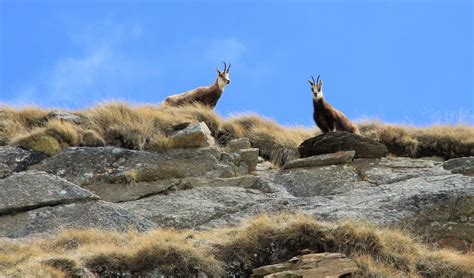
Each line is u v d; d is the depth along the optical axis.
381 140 81.19
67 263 50.06
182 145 74.25
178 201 66.62
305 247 54.31
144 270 51.47
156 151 73.88
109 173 70.81
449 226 58.59
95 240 55.97
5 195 63.81
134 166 71.31
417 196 61.06
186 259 51.97
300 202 64.88
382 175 69.31
